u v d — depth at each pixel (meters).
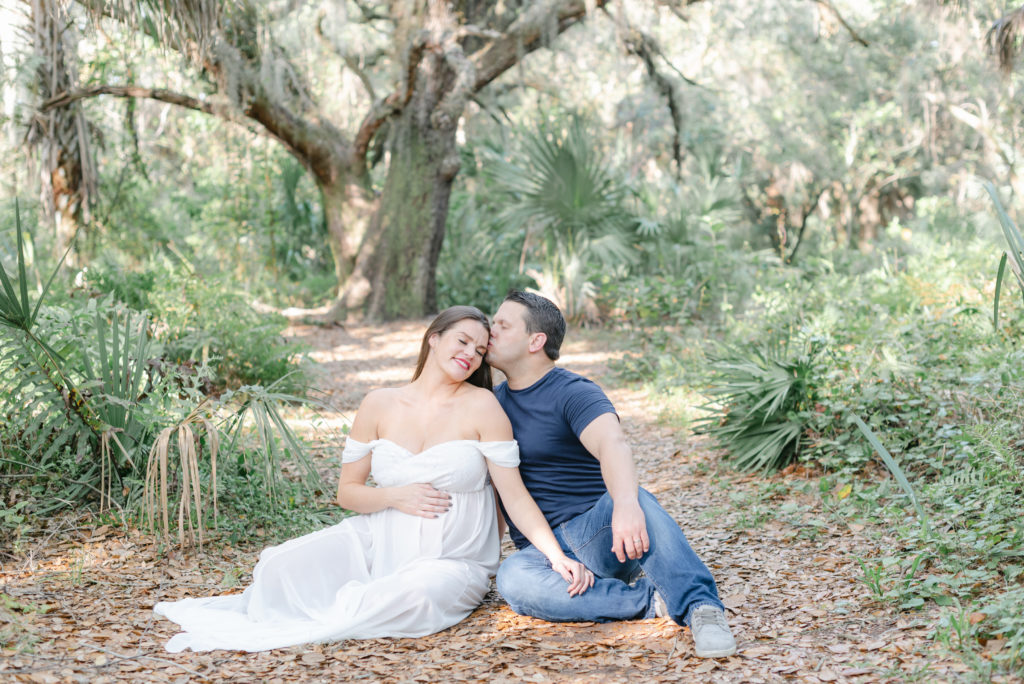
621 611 3.11
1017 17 8.05
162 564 3.77
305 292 17.28
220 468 4.36
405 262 14.50
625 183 15.64
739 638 2.92
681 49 20.34
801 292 9.23
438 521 3.28
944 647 2.62
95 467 4.29
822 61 20.20
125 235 14.16
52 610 3.17
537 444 3.32
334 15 13.08
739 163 18.66
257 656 2.89
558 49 15.06
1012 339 5.93
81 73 12.34
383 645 3.00
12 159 12.38
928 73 18.20
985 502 3.75
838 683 2.48
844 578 3.45
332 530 3.34
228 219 17.38
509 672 2.68
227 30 11.08
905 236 15.65
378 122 14.09
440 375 3.39
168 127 21.09
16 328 3.95
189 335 7.68
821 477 5.00
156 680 2.61
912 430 4.89
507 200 14.91
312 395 8.18
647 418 7.47
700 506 4.87
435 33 12.37
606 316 13.30
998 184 18.48
